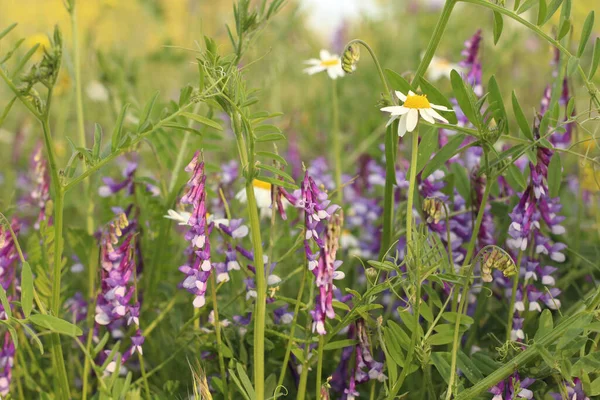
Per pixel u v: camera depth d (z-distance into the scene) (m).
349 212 0.97
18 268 0.81
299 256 0.85
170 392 0.73
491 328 0.77
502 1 0.71
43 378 0.76
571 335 0.66
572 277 0.80
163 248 0.80
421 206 0.75
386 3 1.67
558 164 0.73
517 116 0.70
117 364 0.69
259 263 0.66
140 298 0.80
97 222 0.95
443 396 0.68
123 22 1.56
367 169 1.00
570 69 0.69
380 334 0.68
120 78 1.00
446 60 1.28
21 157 1.20
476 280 0.77
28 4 1.61
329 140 1.18
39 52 1.14
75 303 0.80
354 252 0.90
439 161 0.72
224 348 0.71
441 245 0.70
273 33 1.36
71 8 0.85
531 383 0.68
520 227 0.70
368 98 1.37
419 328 0.68
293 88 1.48
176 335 0.75
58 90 1.16
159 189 0.84
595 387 0.66
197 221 0.67
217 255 0.84
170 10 1.54
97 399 0.71
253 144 0.65
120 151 0.68
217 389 0.73
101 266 0.70
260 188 0.83
